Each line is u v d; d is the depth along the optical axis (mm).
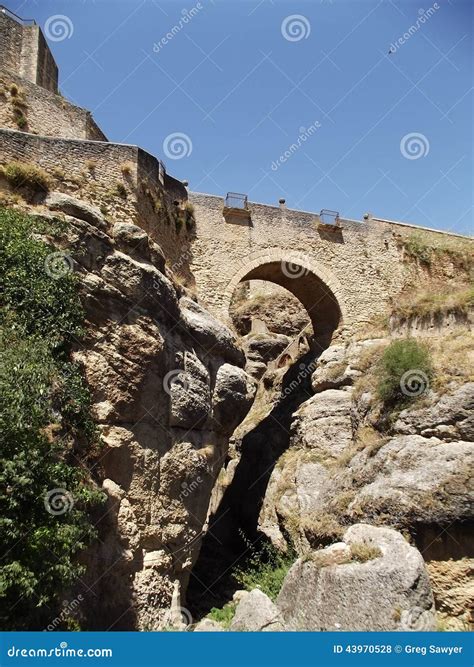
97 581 13055
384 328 24438
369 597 10211
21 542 9898
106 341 14914
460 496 12797
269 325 40125
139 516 14617
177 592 15297
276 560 19016
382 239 28625
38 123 20359
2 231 13359
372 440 16531
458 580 12305
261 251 25516
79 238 15094
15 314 12461
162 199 21391
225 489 30078
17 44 22406
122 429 14602
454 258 29500
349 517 14633
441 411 14727
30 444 10391
